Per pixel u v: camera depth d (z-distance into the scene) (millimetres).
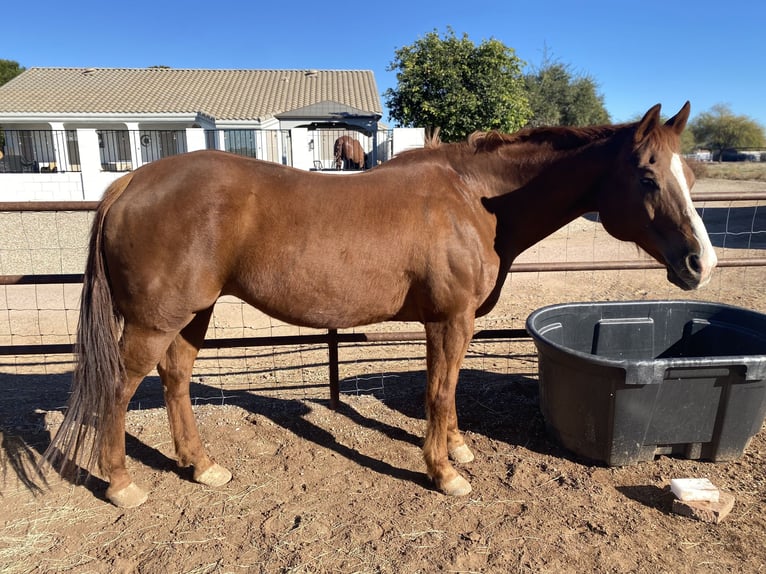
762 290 6457
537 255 8914
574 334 3465
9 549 2207
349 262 2297
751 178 22219
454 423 2908
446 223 2379
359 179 2406
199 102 22641
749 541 2244
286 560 2152
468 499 2555
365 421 3328
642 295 6309
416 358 4590
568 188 2572
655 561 2141
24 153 20234
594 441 2795
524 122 18109
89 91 22641
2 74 35625
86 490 2619
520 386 3760
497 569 2105
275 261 2258
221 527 2361
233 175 2248
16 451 2947
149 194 2180
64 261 8562
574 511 2453
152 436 3125
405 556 2174
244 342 3340
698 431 2762
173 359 2590
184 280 2203
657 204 2275
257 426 3242
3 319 5531
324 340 3373
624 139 2471
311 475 2762
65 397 3701
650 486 2643
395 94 18062
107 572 2096
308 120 20734
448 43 17203
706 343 3453
